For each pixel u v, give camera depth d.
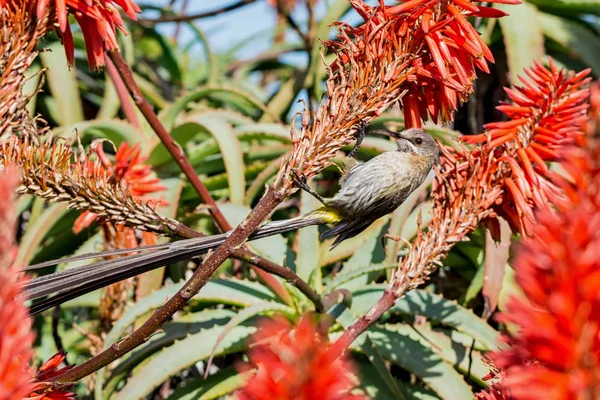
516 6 11.30
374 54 6.23
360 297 9.50
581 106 6.93
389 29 6.26
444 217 7.04
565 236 2.66
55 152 6.31
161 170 11.41
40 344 11.24
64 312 11.69
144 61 14.57
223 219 9.34
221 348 9.17
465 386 8.79
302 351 2.69
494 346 8.87
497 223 7.24
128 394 8.87
